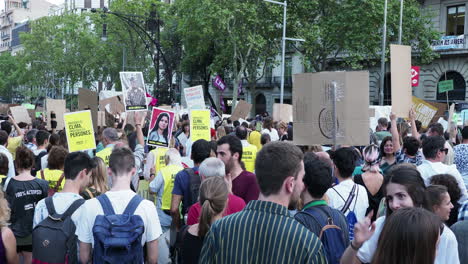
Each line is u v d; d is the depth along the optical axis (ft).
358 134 19.06
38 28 227.61
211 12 105.40
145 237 12.86
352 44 102.68
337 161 15.19
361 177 16.78
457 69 107.34
